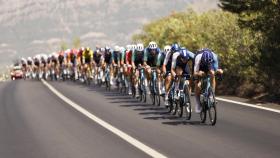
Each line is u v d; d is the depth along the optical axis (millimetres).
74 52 55281
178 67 22859
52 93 38219
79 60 52125
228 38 34562
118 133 18891
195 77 21375
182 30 49438
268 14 29047
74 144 17047
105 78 40812
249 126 20016
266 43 28906
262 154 14945
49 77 70438
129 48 33031
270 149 15617
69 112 25719
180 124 20922
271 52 27953
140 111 25625
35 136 18812
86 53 48062
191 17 51969
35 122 22406
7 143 17625
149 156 14930
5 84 57906
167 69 24609
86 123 21641
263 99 29484
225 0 33594
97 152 15672
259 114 23344
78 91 39812
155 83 28281
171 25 53469
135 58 31125
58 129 20219
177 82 23344
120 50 37250
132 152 15516
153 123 21297
